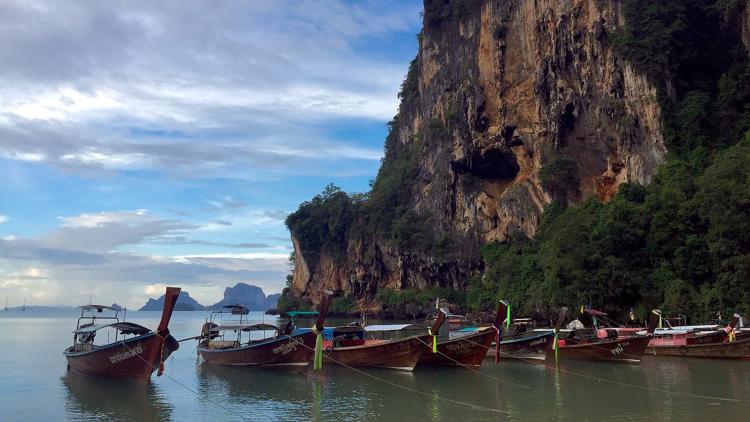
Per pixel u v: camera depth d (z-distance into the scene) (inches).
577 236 2135.8
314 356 1161.4
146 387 997.2
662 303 1895.9
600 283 1998.0
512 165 3410.4
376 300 4325.8
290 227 5270.7
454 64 3818.9
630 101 2615.7
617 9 2706.7
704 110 2411.4
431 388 973.2
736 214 1718.8
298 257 5280.5
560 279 2176.4
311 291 5073.8
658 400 848.9
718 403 820.6
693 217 1964.8
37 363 1446.9
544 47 3021.7
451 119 3666.3
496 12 3378.4
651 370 1155.9
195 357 1587.1
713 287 1779.0
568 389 952.9
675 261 1927.9
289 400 893.2
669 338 1393.9
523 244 3117.6
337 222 4845.0
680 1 2659.9
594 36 2765.7
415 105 4687.5
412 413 783.1
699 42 2650.1
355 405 844.0
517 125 3203.7
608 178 2783.0
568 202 2901.1
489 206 3447.3
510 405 826.2
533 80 3115.2
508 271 2987.2
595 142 2819.9
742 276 1674.5
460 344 1143.6
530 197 3154.5
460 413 778.8
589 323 2011.6
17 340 2319.1
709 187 1815.9
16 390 1019.9
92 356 1068.5
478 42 3550.7
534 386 984.9
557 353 1191.6
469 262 3538.4
